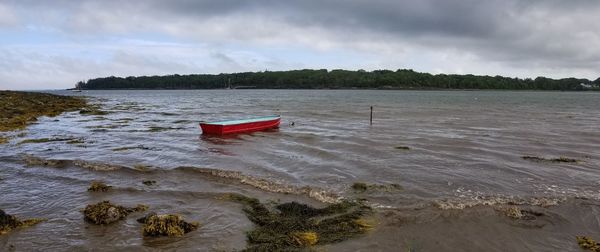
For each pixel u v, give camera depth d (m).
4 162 16.92
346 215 10.38
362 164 16.67
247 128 27.73
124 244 8.80
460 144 22.25
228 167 16.17
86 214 10.27
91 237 9.16
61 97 78.56
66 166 16.03
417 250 8.52
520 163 17.34
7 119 32.25
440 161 17.45
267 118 30.19
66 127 30.81
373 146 21.22
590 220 10.38
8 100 48.00
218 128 25.97
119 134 26.73
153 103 75.12
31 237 9.20
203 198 11.89
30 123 32.88
